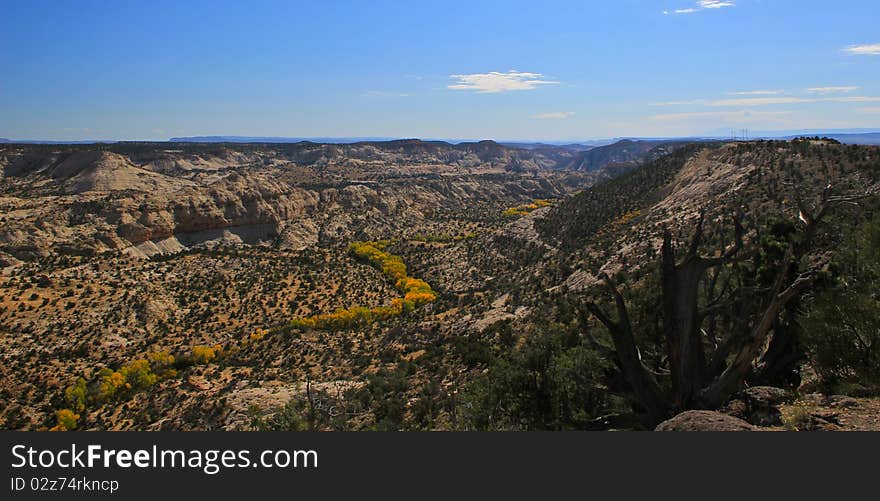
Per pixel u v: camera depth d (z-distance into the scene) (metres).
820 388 14.96
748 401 12.94
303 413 27.47
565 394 17.09
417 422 30.27
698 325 14.77
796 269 18.17
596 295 37.00
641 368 14.80
